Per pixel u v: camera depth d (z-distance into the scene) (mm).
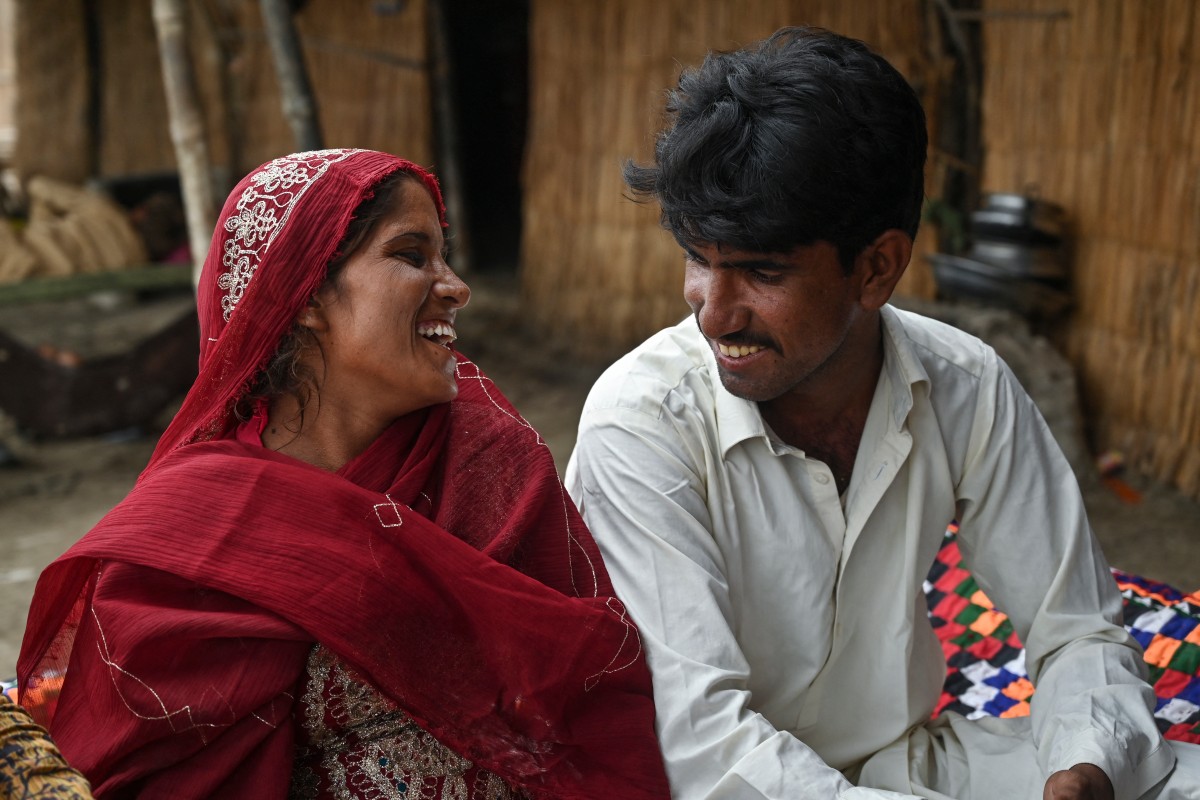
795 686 1741
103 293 8570
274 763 1430
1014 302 4867
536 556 1593
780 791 1470
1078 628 1717
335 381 1534
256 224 1467
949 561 2473
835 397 1667
